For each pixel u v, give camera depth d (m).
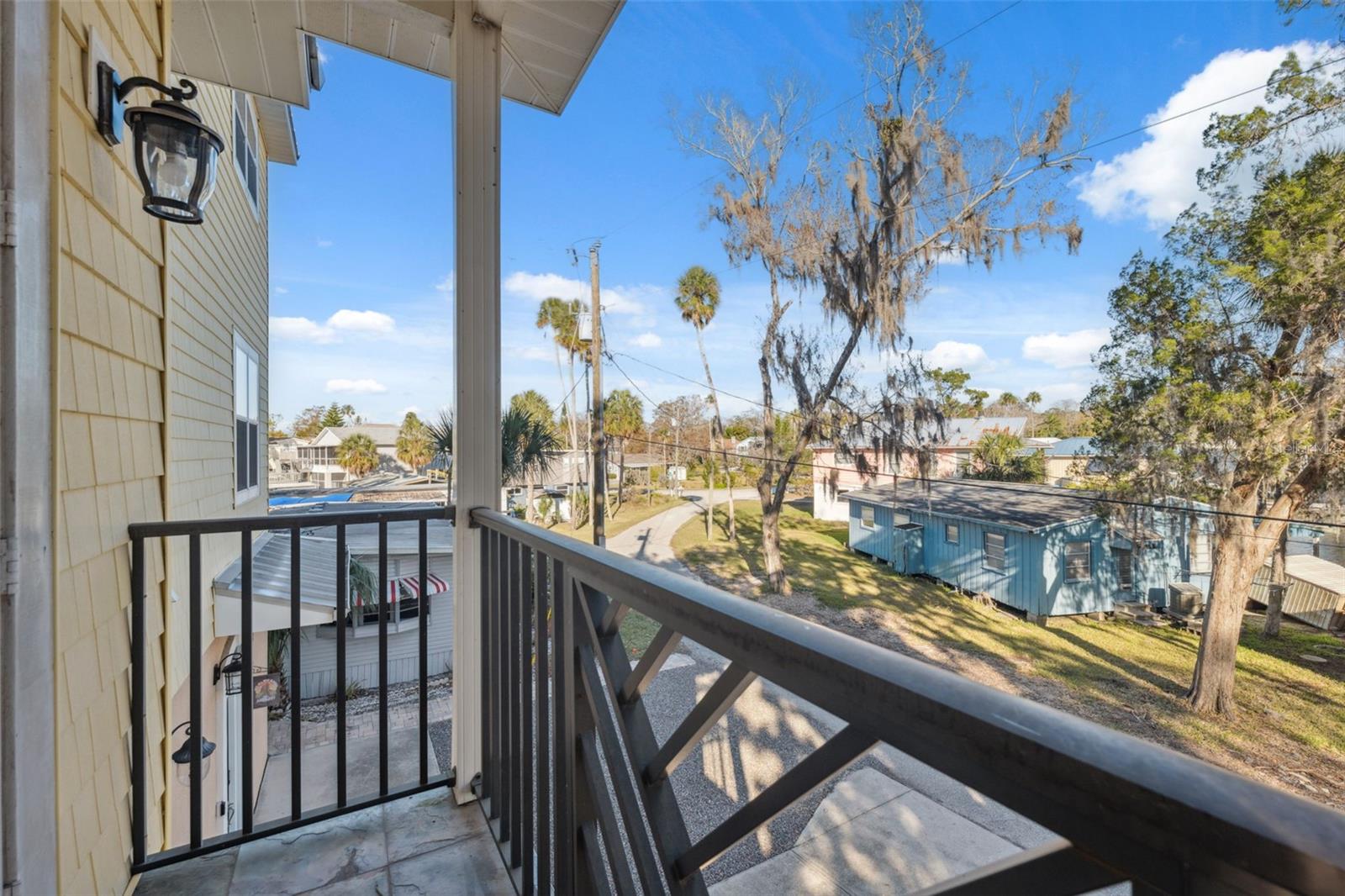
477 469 1.81
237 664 4.55
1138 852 0.29
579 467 9.73
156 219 1.68
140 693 1.48
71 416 1.15
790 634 0.52
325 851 1.55
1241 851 0.24
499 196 1.89
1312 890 0.22
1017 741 0.34
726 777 2.32
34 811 0.96
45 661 1.00
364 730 6.57
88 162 1.23
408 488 15.14
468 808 1.73
